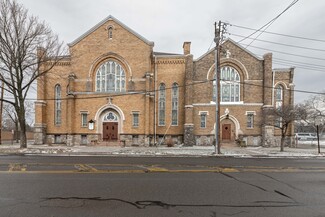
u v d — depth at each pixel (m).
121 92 31.14
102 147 26.88
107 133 31.42
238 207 6.44
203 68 30.97
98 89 31.73
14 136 46.69
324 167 13.57
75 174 10.57
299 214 5.96
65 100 32.62
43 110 32.31
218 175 10.73
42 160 15.54
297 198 7.32
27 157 17.59
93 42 31.62
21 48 23.91
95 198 7.07
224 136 30.80
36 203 6.58
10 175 10.27
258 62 30.66
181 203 6.71
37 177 9.87
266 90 29.75
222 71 31.12
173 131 32.25
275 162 15.88
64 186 8.40
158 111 32.50
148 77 30.61
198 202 6.82
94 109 31.22
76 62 31.56
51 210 6.05
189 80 30.47
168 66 32.59
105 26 31.59
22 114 24.45
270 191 8.09
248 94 30.50
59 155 19.38
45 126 32.56
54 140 32.66
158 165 13.63
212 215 5.83
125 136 30.81
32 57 25.39
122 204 6.56
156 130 32.28
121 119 30.95
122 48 31.44
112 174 10.66
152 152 21.28
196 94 30.89
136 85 31.20
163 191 7.90
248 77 30.56
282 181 9.64
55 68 32.81
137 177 10.05
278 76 31.67
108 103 31.06
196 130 30.67
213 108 30.53
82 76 31.52
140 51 31.38
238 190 8.15
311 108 40.59
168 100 32.38
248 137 30.27
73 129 30.78
